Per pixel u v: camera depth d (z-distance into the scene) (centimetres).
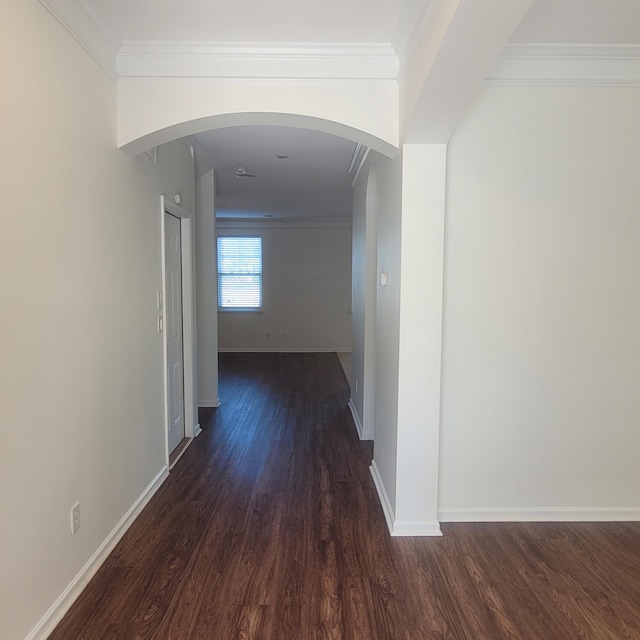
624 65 249
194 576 221
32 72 171
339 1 202
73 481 203
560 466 272
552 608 202
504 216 258
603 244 261
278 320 920
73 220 201
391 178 284
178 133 259
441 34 171
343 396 580
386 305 300
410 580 220
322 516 280
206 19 217
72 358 201
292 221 900
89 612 196
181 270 401
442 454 270
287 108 248
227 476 338
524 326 264
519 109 254
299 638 184
